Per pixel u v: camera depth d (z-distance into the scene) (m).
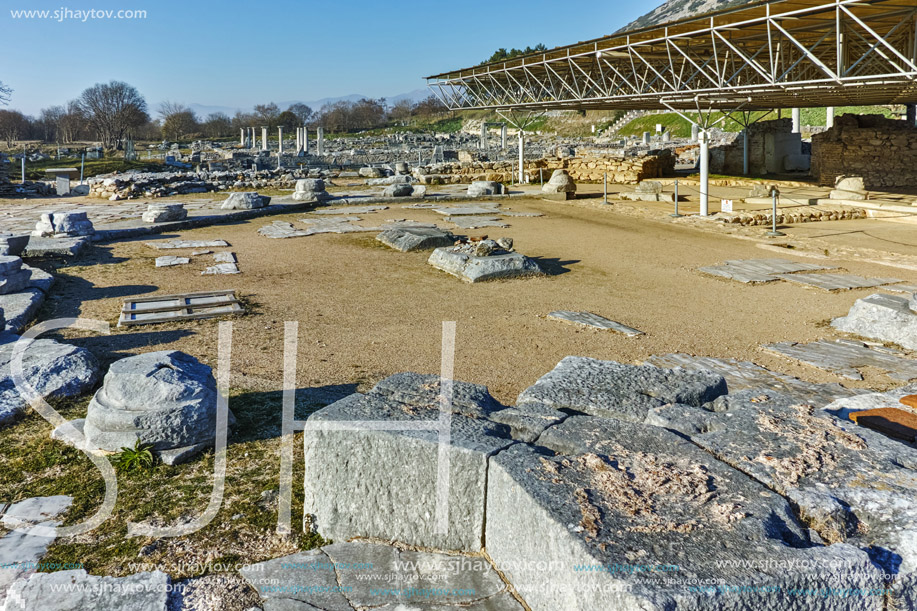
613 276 10.61
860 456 3.02
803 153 32.69
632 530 2.44
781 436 3.21
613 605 2.16
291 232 14.63
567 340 7.21
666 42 16.38
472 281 10.11
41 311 8.00
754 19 13.95
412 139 61.66
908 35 16.31
